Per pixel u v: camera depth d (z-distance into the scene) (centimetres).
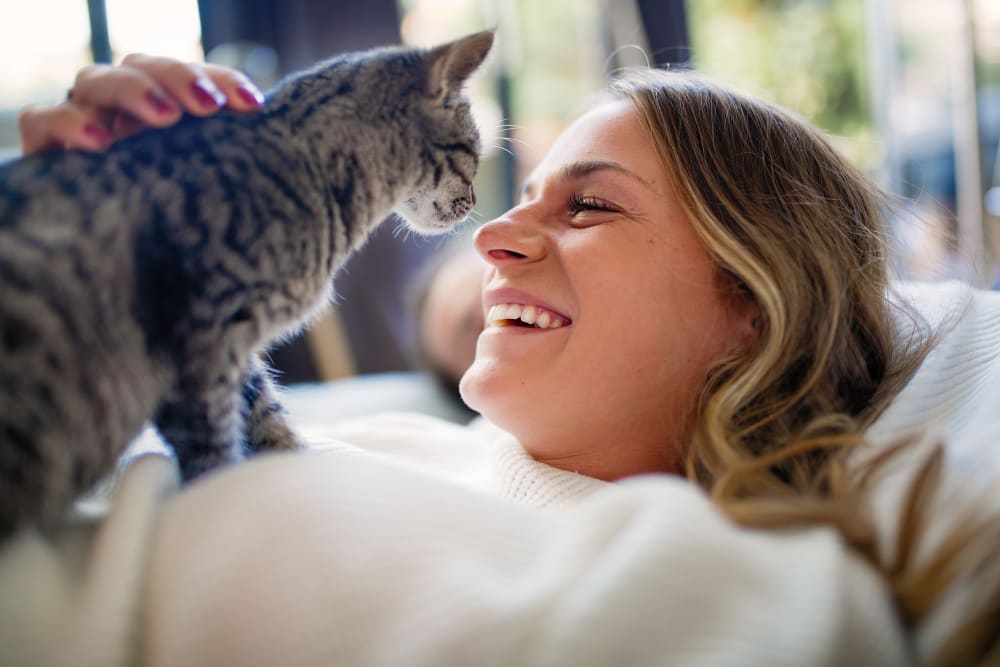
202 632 69
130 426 96
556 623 64
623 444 125
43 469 83
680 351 122
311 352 326
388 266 334
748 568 71
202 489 82
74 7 288
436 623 65
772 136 136
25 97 289
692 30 376
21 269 85
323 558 71
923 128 384
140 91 101
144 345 98
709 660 62
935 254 191
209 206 102
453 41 155
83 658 64
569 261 121
